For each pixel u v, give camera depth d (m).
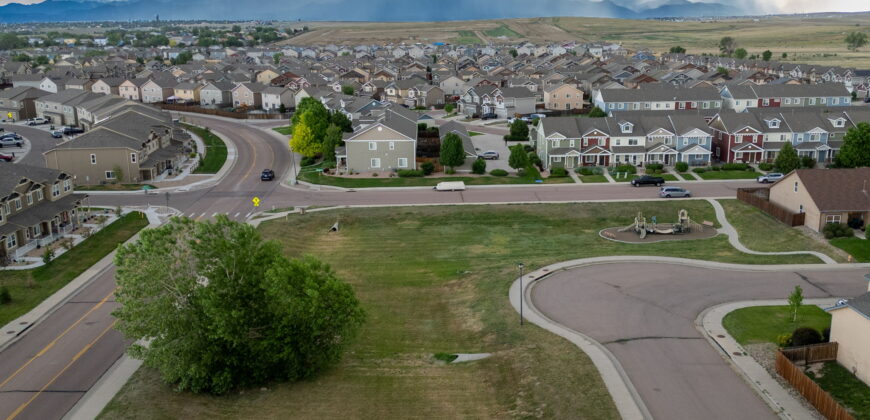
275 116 152.25
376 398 36.97
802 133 96.94
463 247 65.00
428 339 45.03
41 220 63.84
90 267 58.66
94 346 43.84
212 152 112.69
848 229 60.25
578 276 53.78
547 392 35.28
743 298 47.81
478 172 93.50
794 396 34.12
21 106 148.62
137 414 35.25
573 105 156.38
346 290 39.56
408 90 172.62
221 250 38.78
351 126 119.44
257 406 36.62
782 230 65.38
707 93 137.12
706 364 37.78
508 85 178.62
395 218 73.62
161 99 178.12
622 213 74.12
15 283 54.25
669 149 95.62
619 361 38.47
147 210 77.25
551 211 74.69
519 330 43.84
